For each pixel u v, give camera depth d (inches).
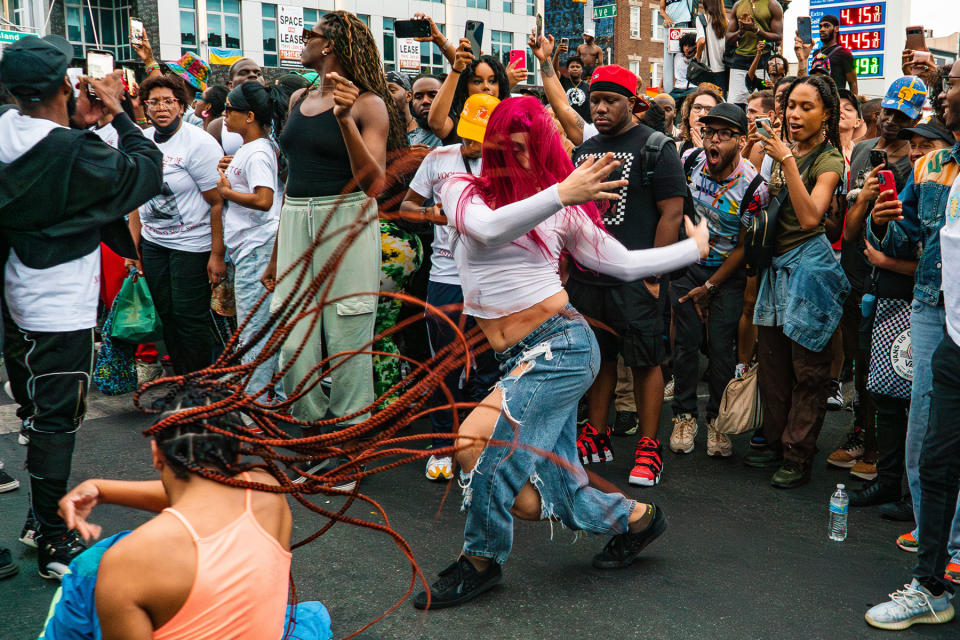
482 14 1449.3
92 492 79.2
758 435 201.9
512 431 117.7
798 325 169.5
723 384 196.9
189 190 205.8
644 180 168.7
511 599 127.9
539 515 126.6
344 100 150.3
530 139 114.6
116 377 231.9
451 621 121.3
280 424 188.9
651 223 171.6
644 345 171.8
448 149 173.6
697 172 203.9
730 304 194.4
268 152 196.4
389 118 173.3
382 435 74.9
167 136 205.6
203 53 1227.2
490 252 118.0
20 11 1190.3
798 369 174.7
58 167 125.1
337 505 163.6
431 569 137.3
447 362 77.5
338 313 167.8
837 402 233.9
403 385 76.1
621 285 170.2
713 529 154.9
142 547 65.3
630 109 173.6
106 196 130.0
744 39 334.3
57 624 72.6
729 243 196.5
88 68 134.0
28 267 127.6
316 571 136.5
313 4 1262.3
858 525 157.0
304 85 237.1
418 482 176.4
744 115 194.1
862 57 346.9
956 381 114.3
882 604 121.4
